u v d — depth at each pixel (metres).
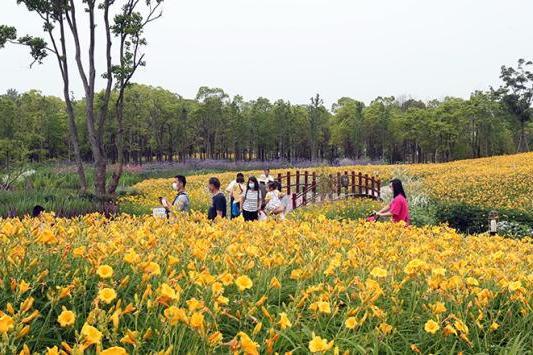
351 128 77.31
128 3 20.08
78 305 3.17
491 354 3.22
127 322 3.03
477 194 23.50
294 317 3.07
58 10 19.06
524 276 3.87
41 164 35.78
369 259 4.02
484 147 76.50
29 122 47.16
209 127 74.44
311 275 3.57
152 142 67.88
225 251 4.02
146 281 3.12
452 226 15.63
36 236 3.46
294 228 5.31
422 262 3.40
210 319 2.89
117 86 20.66
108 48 20.12
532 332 3.35
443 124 68.06
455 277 3.33
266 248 4.24
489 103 68.12
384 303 3.56
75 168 34.53
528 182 25.92
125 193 23.08
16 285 2.81
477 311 3.54
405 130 73.50
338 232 5.49
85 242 4.10
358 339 3.06
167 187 27.55
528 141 88.62
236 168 47.78
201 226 5.22
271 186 10.92
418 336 3.29
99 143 20.11
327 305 2.89
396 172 26.94
